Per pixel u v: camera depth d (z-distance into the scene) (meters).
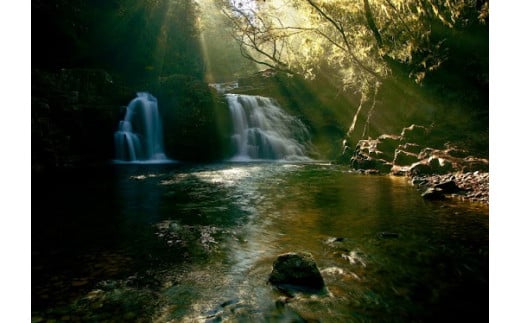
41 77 18.02
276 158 23.36
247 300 3.43
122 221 6.46
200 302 3.41
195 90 22.64
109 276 4.03
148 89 23.94
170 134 22.56
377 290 3.61
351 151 18.59
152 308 3.30
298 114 26.78
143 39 26.75
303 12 19.03
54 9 19.95
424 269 4.13
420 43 13.73
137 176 13.19
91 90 20.69
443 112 13.69
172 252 4.80
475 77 12.45
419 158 12.45
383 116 17.64
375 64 18.56
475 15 12.11
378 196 8.63
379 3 14.67
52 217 6.77
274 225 6.11
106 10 23.11
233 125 23.48
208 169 15.88
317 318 3.10
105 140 19.72
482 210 6.86
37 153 15.02
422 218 6.37
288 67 25.97
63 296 3.53
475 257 4.47
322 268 4.16
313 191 9.56
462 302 3.37
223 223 6.27
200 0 35.56
